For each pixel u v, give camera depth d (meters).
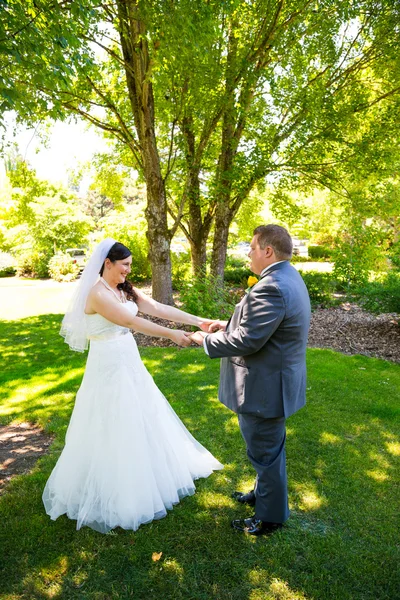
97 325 2.55
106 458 2.53
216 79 7.19
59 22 3.75
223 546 2.38
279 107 8.55
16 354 6.76
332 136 8.37
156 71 7.01
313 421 3.94
